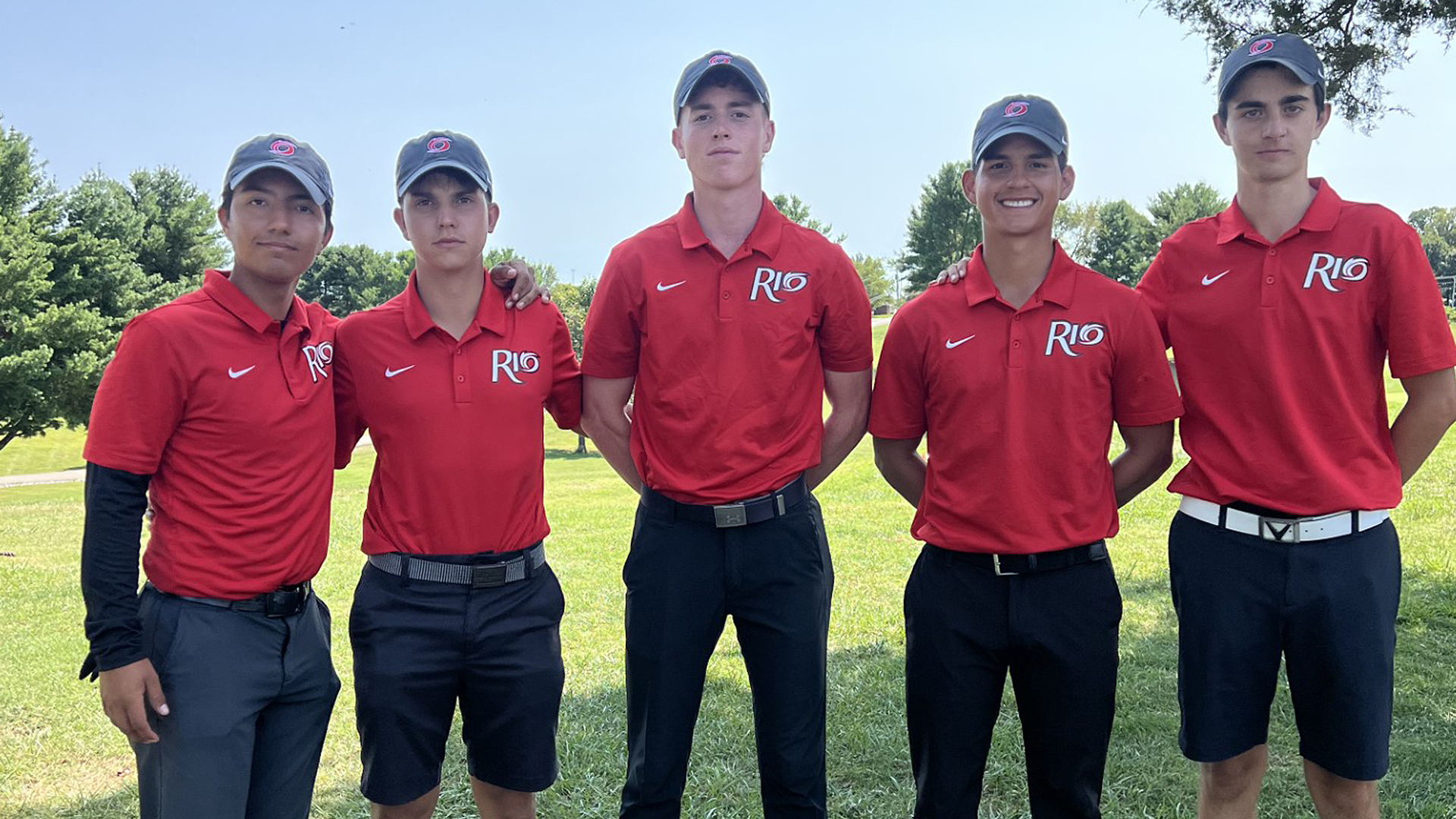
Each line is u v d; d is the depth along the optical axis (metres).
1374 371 3.00
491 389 2.97
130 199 45.41
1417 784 3.84
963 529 2.98
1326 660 2.92
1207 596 3.01
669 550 3.02
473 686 3.01
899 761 4.26
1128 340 3.01
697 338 3.01
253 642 2.68
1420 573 7.03
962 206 61.19
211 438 2.64
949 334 3.04
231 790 2.61
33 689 5.73
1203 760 3.02
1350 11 6.31
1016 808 3.85
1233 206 3.14
